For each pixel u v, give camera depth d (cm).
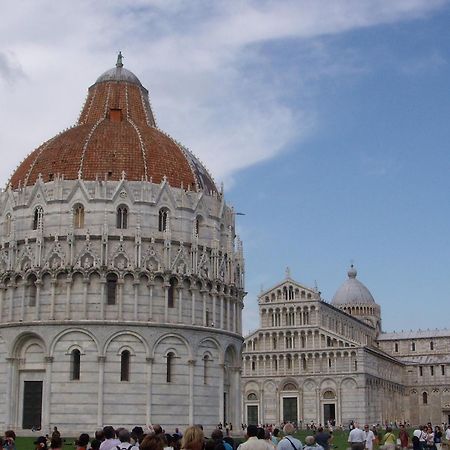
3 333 9875
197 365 10025
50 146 10969
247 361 19700
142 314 9756
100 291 9656
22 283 9850
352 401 18450
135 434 3059
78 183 10069
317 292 19388
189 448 2034
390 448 5709
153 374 9644
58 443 3158
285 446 3288
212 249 10644
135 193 10188
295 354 19200
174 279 10044
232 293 10950
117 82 11925
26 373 9719
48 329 9575
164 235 10069
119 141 10750
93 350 9519
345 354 18788
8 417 9588
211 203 10925
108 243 9831
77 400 9388
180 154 11212
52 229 9969
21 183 10594
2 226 10425
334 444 10275
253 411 19362
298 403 18950
